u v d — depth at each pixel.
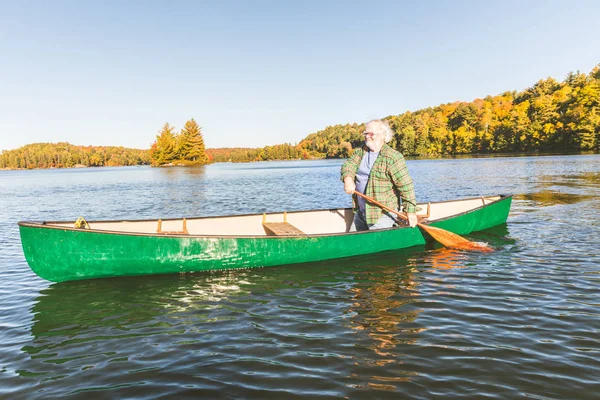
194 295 4.89
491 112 103.12
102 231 5.16
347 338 3.61
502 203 8.89
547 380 2.84
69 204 18.12
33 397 2.78
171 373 3.07
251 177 39.84
